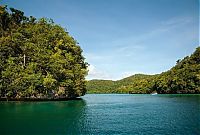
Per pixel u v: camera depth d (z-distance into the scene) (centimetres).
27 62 8681
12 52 8531
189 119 3853
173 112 4788
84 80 9850
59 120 3853
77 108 5766
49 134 2898
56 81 8394
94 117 4228
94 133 2969
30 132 2972
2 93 7800
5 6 10369
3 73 7744
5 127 3259
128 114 4656
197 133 2884
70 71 9088
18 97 7925
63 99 9250
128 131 3061
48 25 10625
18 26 10250
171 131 3002
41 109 5350
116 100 9506
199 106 5928
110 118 4125
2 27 9981
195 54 17262
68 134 2914
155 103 7312
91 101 8781
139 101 8531
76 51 10338
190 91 15062
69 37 10312
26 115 4350
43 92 8194
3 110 5088
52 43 9800
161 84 17012
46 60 8656
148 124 3506
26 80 7869
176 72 16575
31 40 9381
